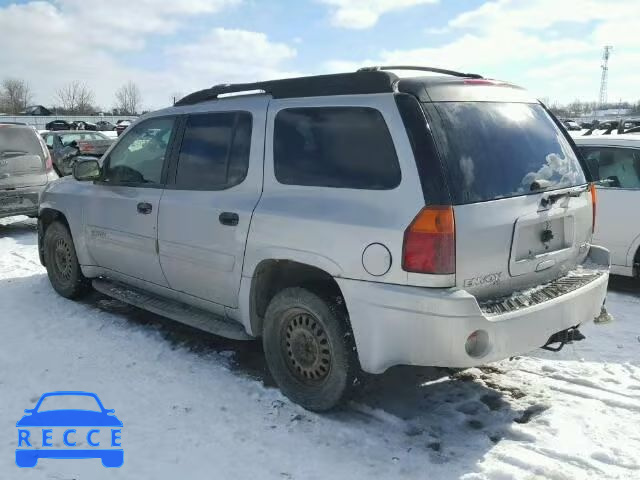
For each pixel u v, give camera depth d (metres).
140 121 5.19
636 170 6.19
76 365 4.54
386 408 3.92
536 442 3.51
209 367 4.54
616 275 7.09
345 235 3.45
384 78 3.51
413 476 3.20
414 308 3.21
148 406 3.93
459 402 4.00
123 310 5.82
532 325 3.42
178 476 3.20
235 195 4.19
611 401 3.99
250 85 4.33
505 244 3.43
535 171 3.71
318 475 3.21
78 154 16.12
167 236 4.68
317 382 3.84
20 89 80.44
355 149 3.55
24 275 7.22
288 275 4.12
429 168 3.24
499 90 3.87
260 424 3.72
